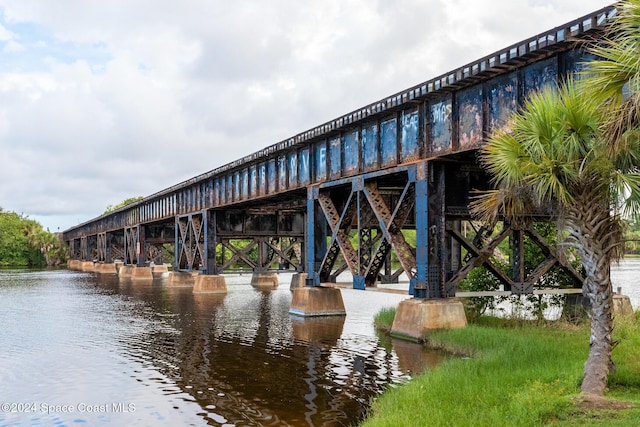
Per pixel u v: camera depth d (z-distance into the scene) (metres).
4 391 14.20
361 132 23.62
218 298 39.12
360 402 12.55
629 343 14.41
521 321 20.75
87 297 41.16
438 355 16.92
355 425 11.05
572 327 18.94
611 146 9.75
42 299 39.72
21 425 11.68
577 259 21.89
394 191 26.73
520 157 11.02
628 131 9.48
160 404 12.87
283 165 30.81
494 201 12.14
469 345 16.80
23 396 13.72
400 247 20.94
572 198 10.82
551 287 22.73
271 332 22.80
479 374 12.68
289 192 30.28
